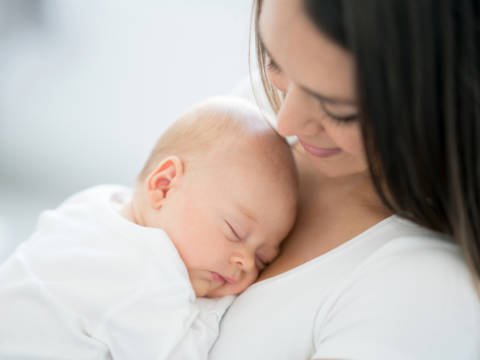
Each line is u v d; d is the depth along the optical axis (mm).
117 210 1024
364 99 614
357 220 851
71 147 2494
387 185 691
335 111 675
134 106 2475
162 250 895
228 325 863
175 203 936
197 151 956
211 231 911
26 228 2188
